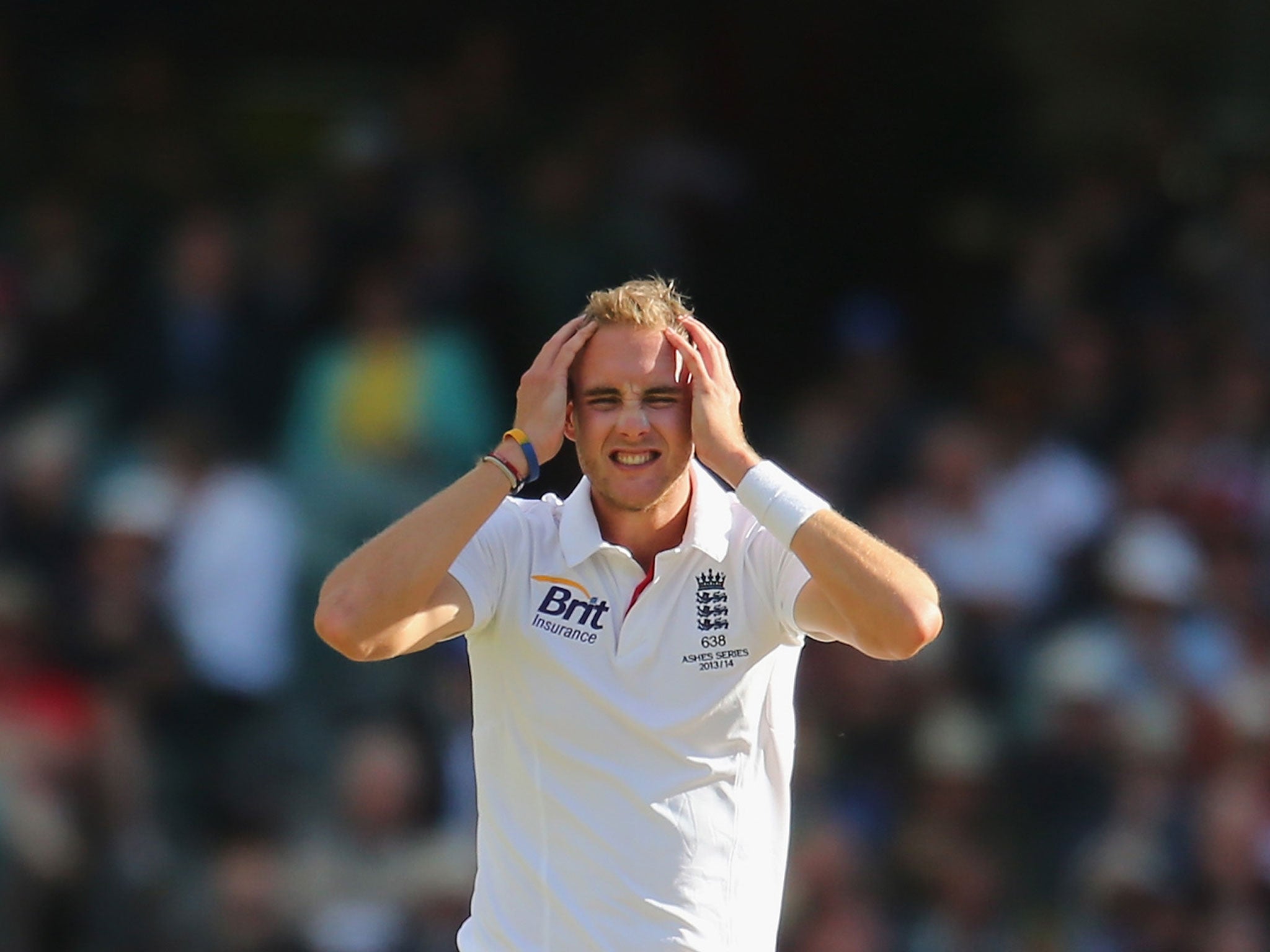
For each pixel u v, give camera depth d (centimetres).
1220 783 2872
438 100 3384
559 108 3459
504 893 1288
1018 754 2888
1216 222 3631
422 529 1247
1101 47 3769
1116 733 2869
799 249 3625
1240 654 3055
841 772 2852
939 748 2816
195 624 2873
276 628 2927
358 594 1230
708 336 1299
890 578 1228
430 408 3020
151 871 2712
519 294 3216
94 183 3344
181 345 3095
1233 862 2803
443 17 3575
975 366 3462
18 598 2823
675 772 1266
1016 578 3075
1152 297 3528
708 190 3534
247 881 2678
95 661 2839
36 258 3253
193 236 3152
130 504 2895
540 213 3288
